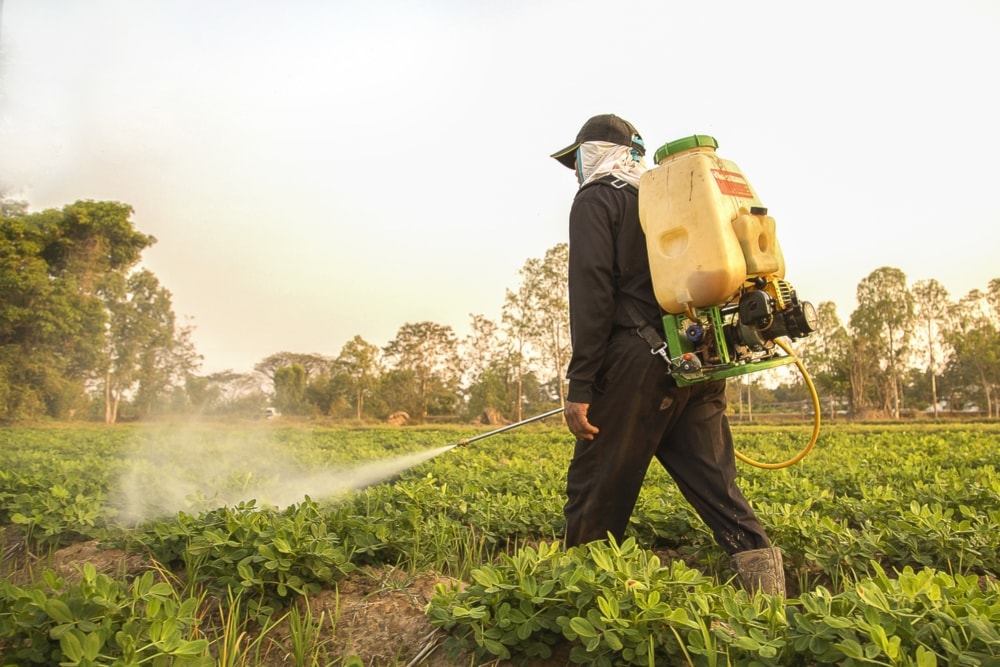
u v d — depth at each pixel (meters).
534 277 55.09
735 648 2.30
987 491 5.04
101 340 34.72
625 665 2.38
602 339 3.28
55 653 2.51
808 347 69.19
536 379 59.16
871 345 65.75
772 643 2.23
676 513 4.64
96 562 4.09
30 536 4.76
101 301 34.88
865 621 2.26
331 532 3.85
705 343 3.13
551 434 24.70
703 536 4.35
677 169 3.09
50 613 2.53
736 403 66.25
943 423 39.81
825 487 6.63
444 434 27.36
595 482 3.37
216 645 3.11
